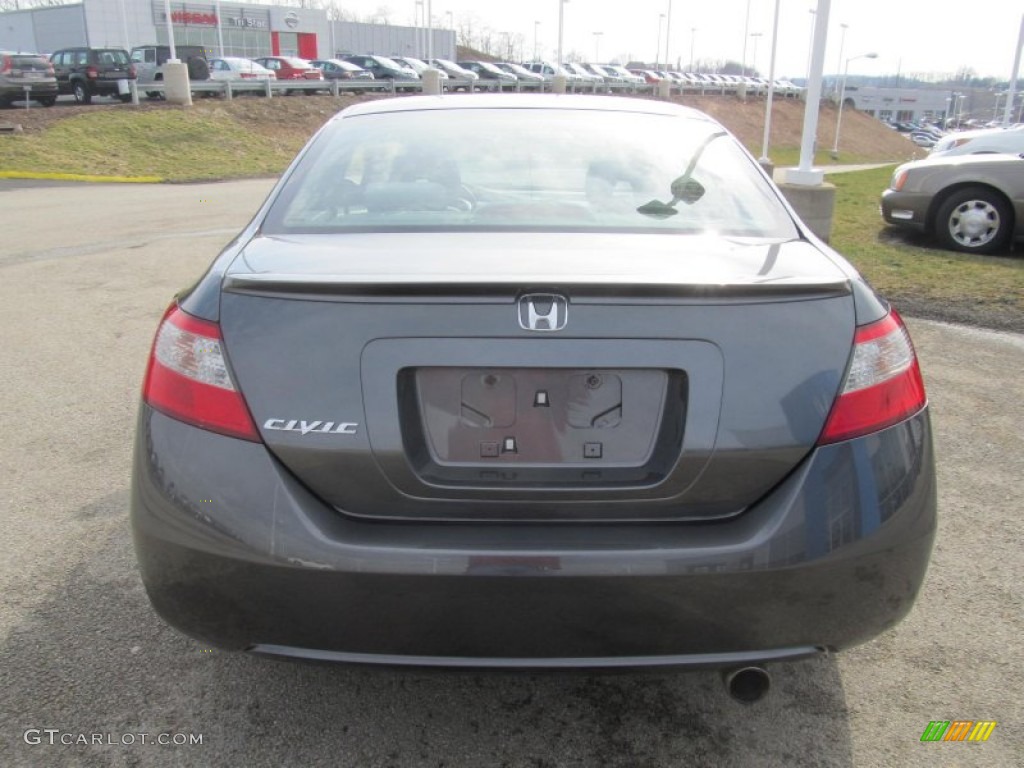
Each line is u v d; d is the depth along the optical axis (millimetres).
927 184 8750
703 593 1772
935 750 2160
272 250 2098
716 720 2270
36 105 25875
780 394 1809
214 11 56375
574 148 2682
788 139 57750
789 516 1793
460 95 3156
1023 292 6785
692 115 3014
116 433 4109
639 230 2244
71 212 11922
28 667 2412
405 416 1803
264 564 1778
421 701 2326
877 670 2465
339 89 34156
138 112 23422
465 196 2420
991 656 2523
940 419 4359
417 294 1794
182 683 2367
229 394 1827
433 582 1751
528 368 1787
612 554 1754
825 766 2111
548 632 1792
